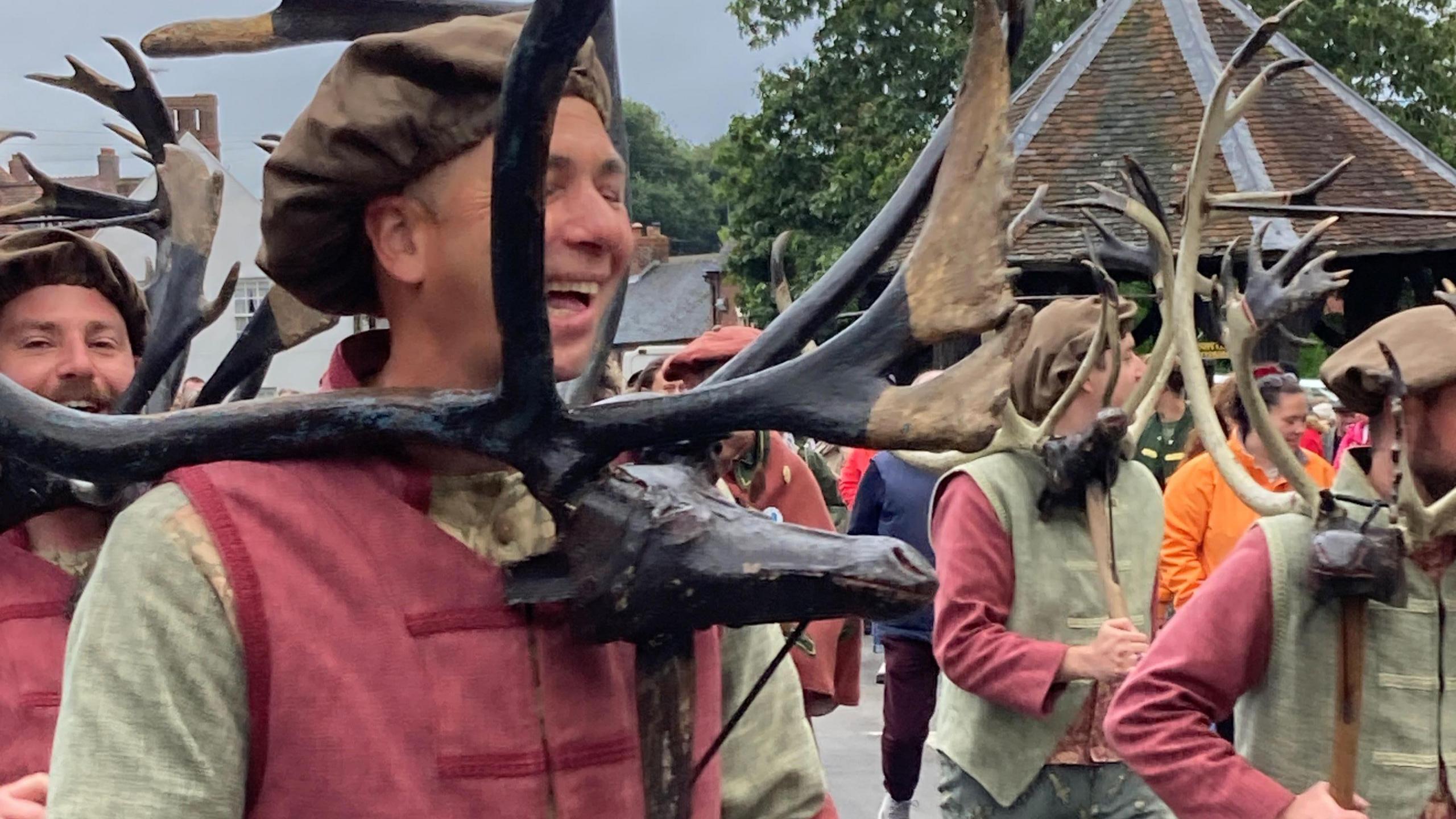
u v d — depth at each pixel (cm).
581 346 120
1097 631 322
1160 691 233
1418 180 1427
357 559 115
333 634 113
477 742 115
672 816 120
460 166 116
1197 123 1448
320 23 144
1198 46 1515
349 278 126
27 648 193
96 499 171
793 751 146
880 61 2278
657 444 113
